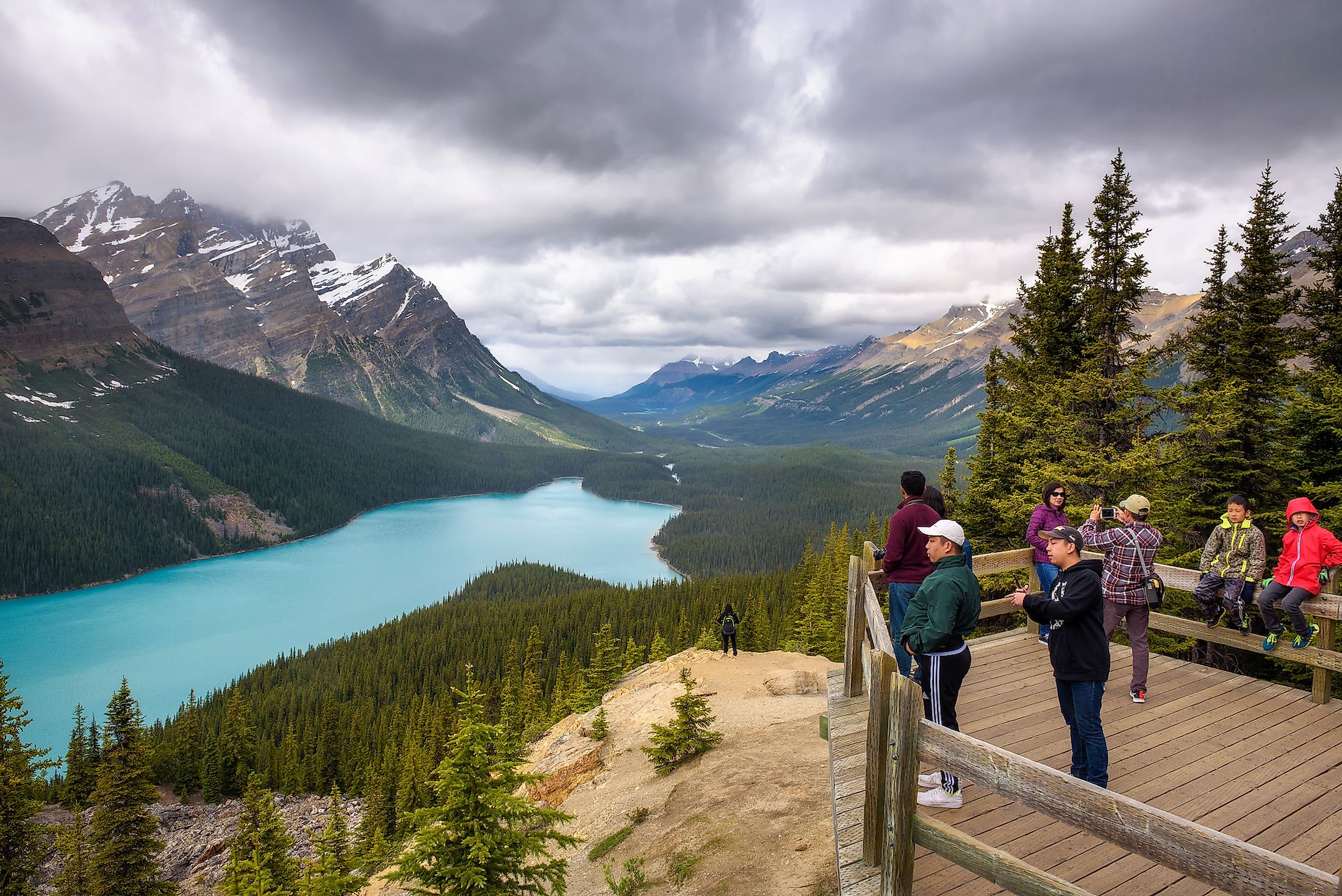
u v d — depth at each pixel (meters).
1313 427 20.75
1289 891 2.91
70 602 158.25
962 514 25.56
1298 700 8.59
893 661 4.57
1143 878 5.16
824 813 9.78
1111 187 23.58
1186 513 21.58
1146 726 7.84
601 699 25.67
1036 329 25.08
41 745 86.31
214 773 56.72
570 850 12.98
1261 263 22.17
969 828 5.82
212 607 152.75
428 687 84.00
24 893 24.89
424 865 9.27
